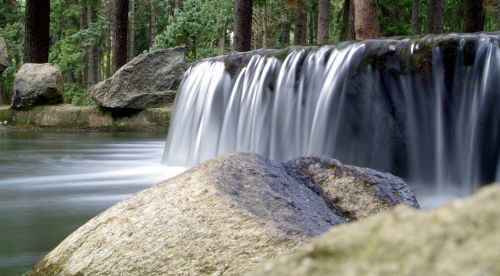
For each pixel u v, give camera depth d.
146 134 18.34
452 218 0.53
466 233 0.51
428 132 6.82
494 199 0.52
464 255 0.49
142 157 12.06
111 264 2.69
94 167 10.32
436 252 0.51
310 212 3.04
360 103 7.35
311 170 3.77
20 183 8.20
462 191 6.52
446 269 0.48
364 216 3.50
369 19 14.03
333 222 3.17
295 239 2.50
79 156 12.23
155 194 2.98
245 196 2.89
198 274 2.47
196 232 2.61
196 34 26.72
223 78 9.53
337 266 0.55
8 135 17.56
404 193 3.76
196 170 3.14
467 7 19.08
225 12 32.59
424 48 6.80
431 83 6.77
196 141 9.91
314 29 45.41
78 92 30.27
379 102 7.20
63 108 19.84
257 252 2.46
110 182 8.34
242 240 2.53
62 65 36.38
